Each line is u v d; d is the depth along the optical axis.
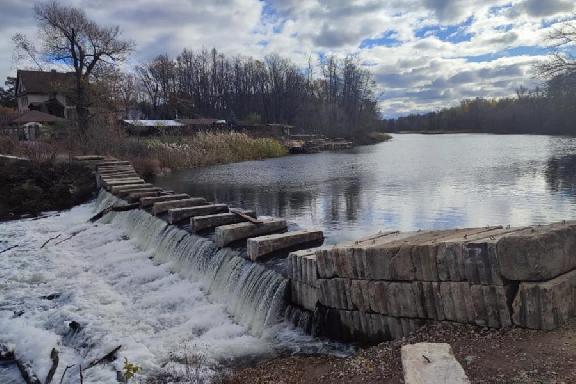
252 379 6.89
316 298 8.18
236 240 11.80
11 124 46.25
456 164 34.25
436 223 15.66
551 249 5.43
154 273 12.56
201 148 45.12
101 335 8.65
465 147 55.56
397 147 64.38
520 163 32.47
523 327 5.48
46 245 16.09
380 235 8.80
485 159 37.09
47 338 8.63
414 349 4.84
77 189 25.14
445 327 6.18
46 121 46.50
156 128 57.94
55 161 27.02
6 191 23.39
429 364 4.52
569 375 4.35
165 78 94.00
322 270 8.05
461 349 5.46
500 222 15.27
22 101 66.56
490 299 5.75
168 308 10.28
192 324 9.34
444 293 6.25
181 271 12.45
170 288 11.44
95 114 42.53
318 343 7.96
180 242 13.23
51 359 7.74
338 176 30.33
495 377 4.66
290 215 18.31
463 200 19.31
